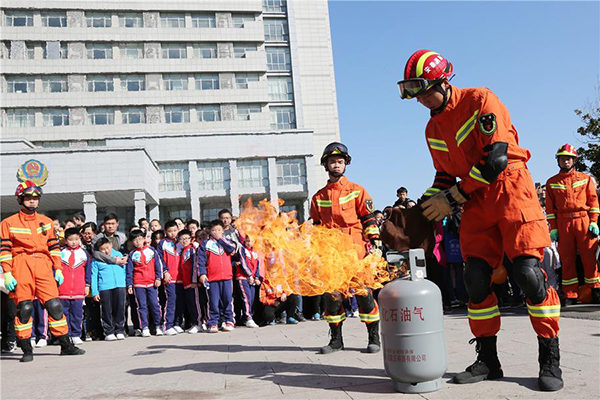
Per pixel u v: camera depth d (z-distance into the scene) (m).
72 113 48.66
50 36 49.00
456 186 3.63
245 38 52.53
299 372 4.39
